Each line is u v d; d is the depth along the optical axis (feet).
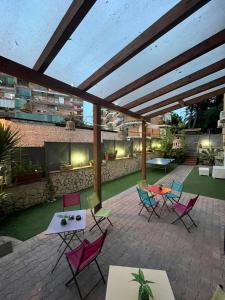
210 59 11.33
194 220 14.58
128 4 6.72
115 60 9.41
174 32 8.52
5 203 15.17
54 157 20.70
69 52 8.78
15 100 57.67
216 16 7.80
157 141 54.85
